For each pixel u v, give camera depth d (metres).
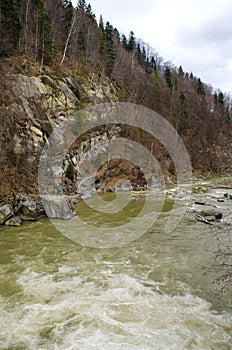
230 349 5.07
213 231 12.10
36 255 9.52
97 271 8.36
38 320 5.87
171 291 7.18
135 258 9.40
